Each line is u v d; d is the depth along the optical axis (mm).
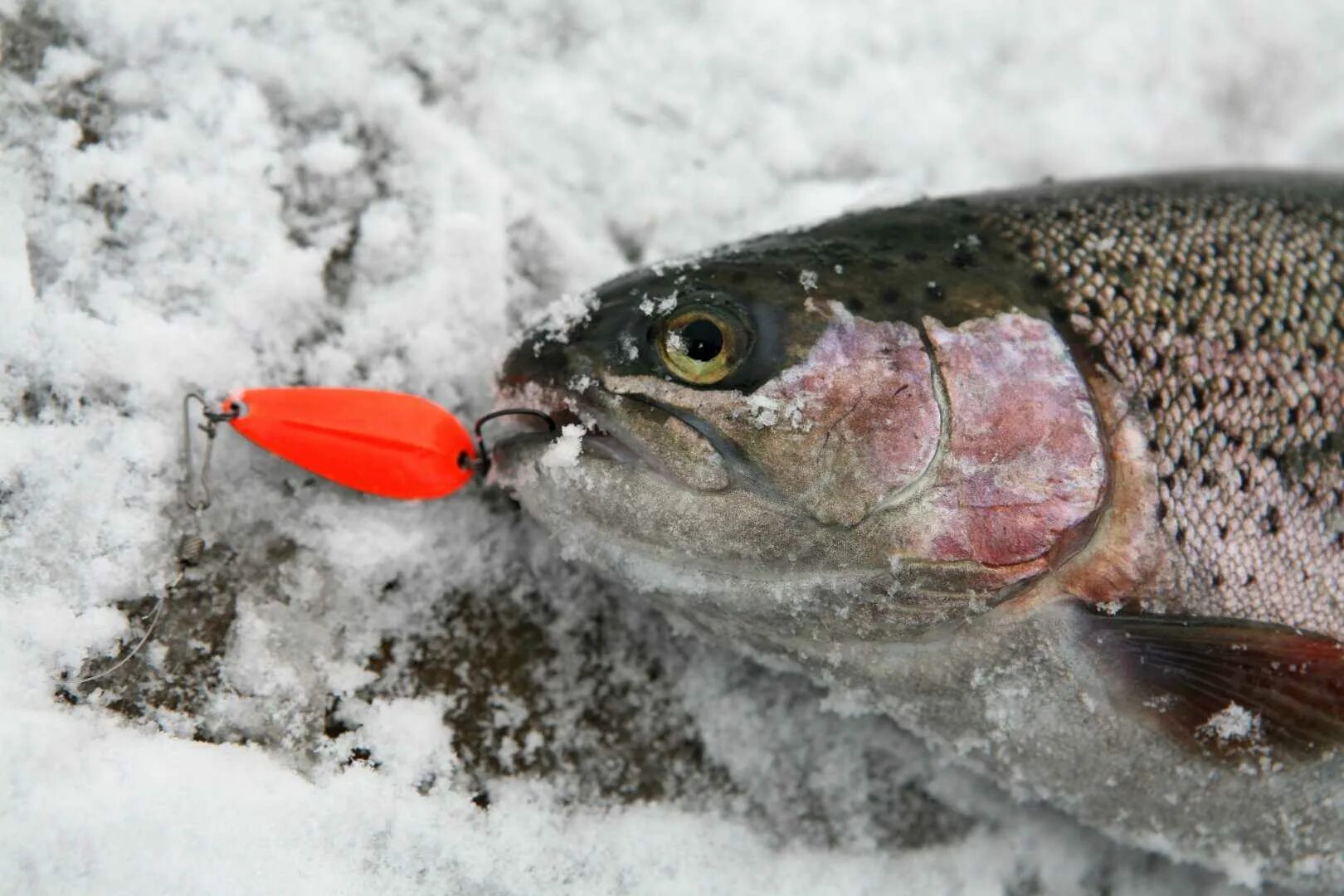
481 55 503
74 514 458
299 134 487
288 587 469
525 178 503
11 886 437
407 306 484
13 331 461
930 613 454
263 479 471
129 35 478
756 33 521
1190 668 460
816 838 486
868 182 526
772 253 458
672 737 485
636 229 508
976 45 540
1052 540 451
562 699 481
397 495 468
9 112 471
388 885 458
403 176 490
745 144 519
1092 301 458
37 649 451
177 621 461
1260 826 473
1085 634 458
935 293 455
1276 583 458
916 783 493
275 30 488
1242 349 459
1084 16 546
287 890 450
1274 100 557
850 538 449
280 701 463
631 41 515
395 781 465
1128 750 466
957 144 535
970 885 489
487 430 483
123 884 441
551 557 486
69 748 447
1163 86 550
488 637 480
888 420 448
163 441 465
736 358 448
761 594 455
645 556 456
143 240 472
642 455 450
